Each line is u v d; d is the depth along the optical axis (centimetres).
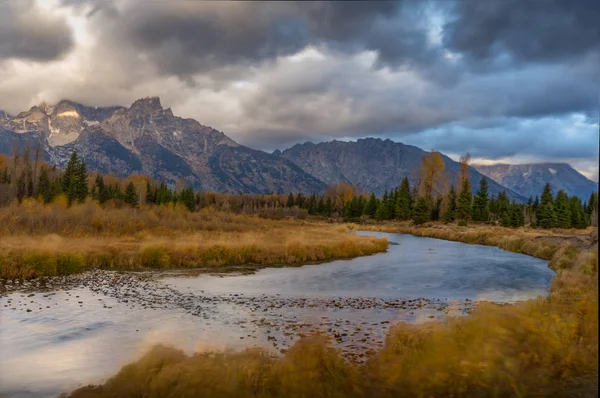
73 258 2273
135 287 1930
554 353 754
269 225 6259
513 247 4241
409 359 766
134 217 4684
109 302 1595
